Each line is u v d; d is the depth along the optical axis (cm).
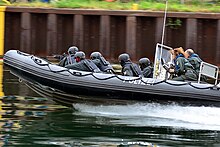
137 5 3372
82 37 3291
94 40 3309
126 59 1936
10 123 1738
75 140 1573
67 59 2000
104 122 1797
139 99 1872
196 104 1848
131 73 1906
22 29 3350
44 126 1719
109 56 3281
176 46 3284
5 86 2389
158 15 3250
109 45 3278
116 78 1873
